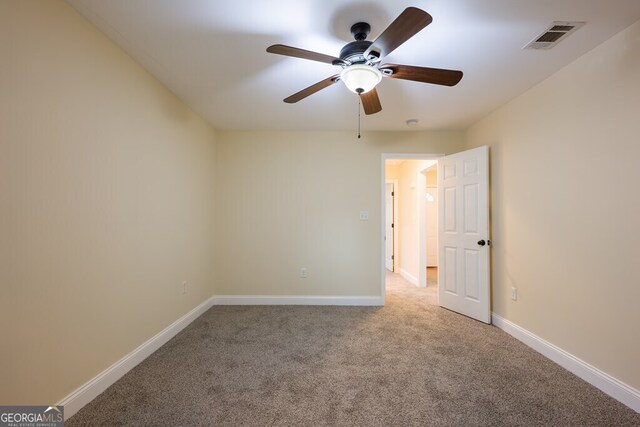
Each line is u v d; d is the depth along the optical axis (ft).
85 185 5.45
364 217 12.07
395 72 5.41
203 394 5.82
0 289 4.04
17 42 4.22
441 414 5.25
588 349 6.31
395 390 5.98
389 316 10.54
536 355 7.53
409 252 17.33
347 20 5.41
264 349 7.84
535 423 5.03
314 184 12.12
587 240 6.34
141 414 5.21
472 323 9.84
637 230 5.36
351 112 10.03
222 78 7.69
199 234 10.52
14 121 4.18
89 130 5.53
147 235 7.41
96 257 5.73
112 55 6.12
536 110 7.89
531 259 8.06
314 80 7.79
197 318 10.23
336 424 5.00
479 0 4.87
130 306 6.76
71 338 5.16
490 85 7.94
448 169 11.50
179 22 5.49
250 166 12.14
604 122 5.97
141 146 7.14
